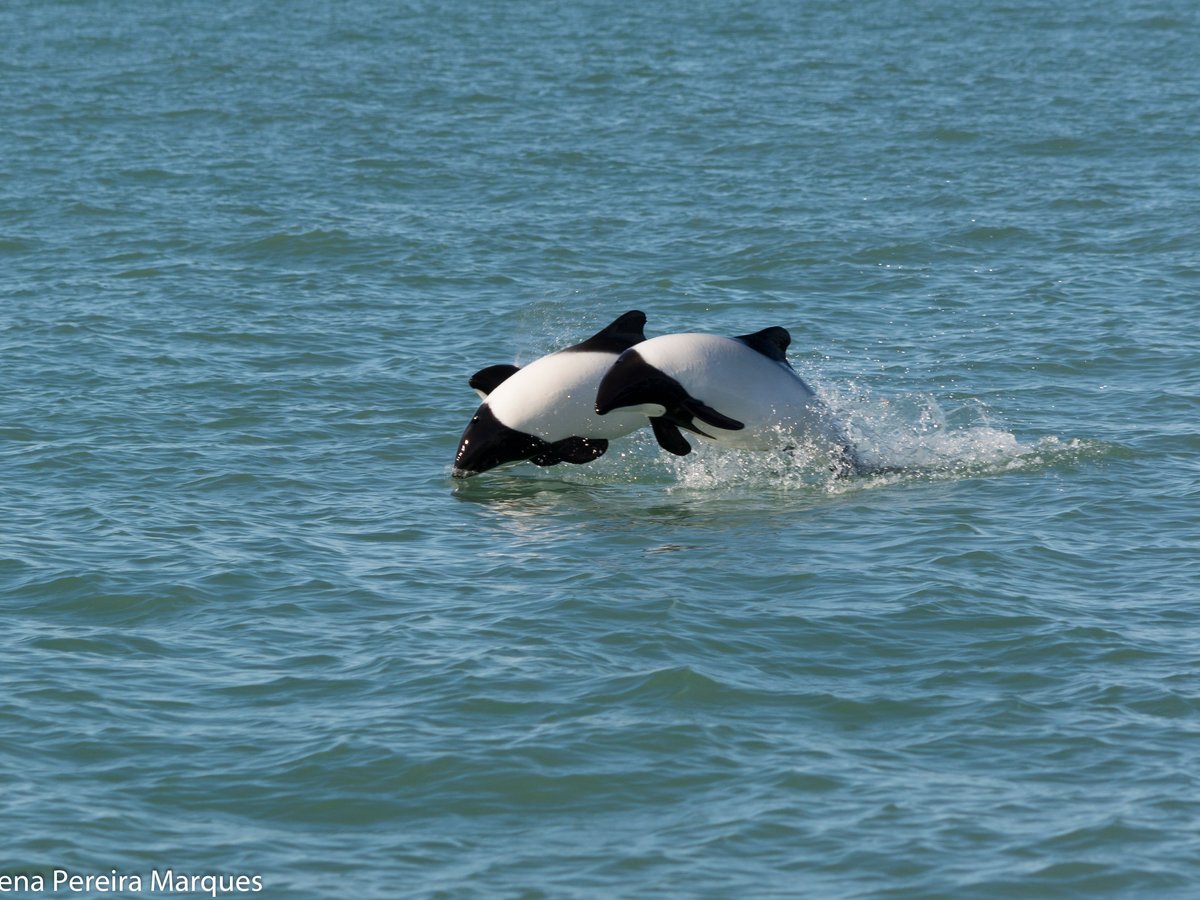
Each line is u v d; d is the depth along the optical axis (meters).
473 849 46.03
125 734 52.84
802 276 136.62
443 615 63.94
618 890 43.59
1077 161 189.75
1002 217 158.25
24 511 77.50
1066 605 64.38
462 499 82.69
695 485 85.81
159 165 191.12
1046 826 46.75
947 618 63.00
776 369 85.69
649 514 80.00
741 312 125.44
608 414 86.81
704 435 85.50
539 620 62.94
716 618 63.22
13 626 62.56
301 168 190.00
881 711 54.75
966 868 44.50
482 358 111.12
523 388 87.12
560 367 87.38
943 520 76.31
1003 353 110.56
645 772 50.25
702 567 70.12
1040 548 71.62
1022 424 94.00
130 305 124.62
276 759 51.12
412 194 175.25
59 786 49.25
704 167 190.38
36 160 193.62
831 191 174.75
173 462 86.81
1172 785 49.16
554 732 52.75
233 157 197.38
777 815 47.47
